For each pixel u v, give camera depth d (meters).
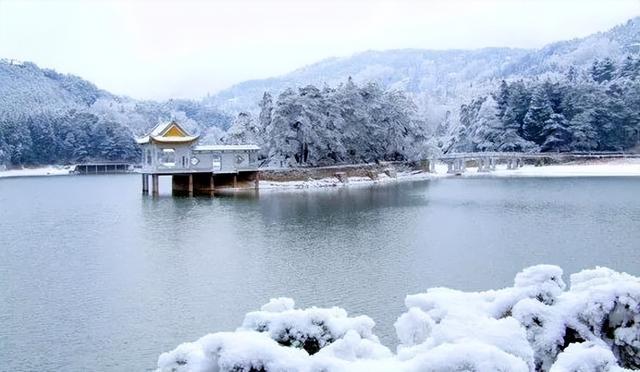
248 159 83.94
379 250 36.81
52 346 20.67
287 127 94.06
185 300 26.14
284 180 89.88
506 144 130.50
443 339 7.11
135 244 40.50
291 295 26.62
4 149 163.00
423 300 9.46
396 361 7.11
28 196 83.75
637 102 127.00
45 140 171.75
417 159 114.94
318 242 40.06
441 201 65.62
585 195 68.56
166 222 51.53
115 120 192.88
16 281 29.89
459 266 31.81
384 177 102.44
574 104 126.38
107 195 82.69
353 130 102.88
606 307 8.91
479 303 9.48
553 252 35.00
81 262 34.47
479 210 56.50
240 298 26.33
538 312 9.04
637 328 8.76
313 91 98.38
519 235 41.44
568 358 7.10
